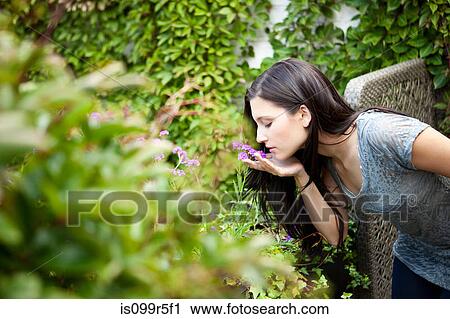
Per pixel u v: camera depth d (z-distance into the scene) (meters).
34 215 0.37
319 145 1.36
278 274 1.45
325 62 2.75
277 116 1.27
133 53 2.90
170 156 1.61
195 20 2.86
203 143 1.57
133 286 0.39
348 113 1.32
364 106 1.97
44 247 0.36
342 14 2.81
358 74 2.68
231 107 2.41
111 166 0.39
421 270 1.45
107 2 2.79
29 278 0.36
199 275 0.42
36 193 0.36
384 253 2.09
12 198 0.36
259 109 1.29
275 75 1.28
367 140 1.25
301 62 1.31
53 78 0.44
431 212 1.32
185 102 1.88
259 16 2.87
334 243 1.54
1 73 0.37
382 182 1.28
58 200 0.35
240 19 2.91
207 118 1.67
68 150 0.38
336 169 1.43
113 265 0.36
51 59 0.44
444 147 1.21
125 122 0.41
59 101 0.37
